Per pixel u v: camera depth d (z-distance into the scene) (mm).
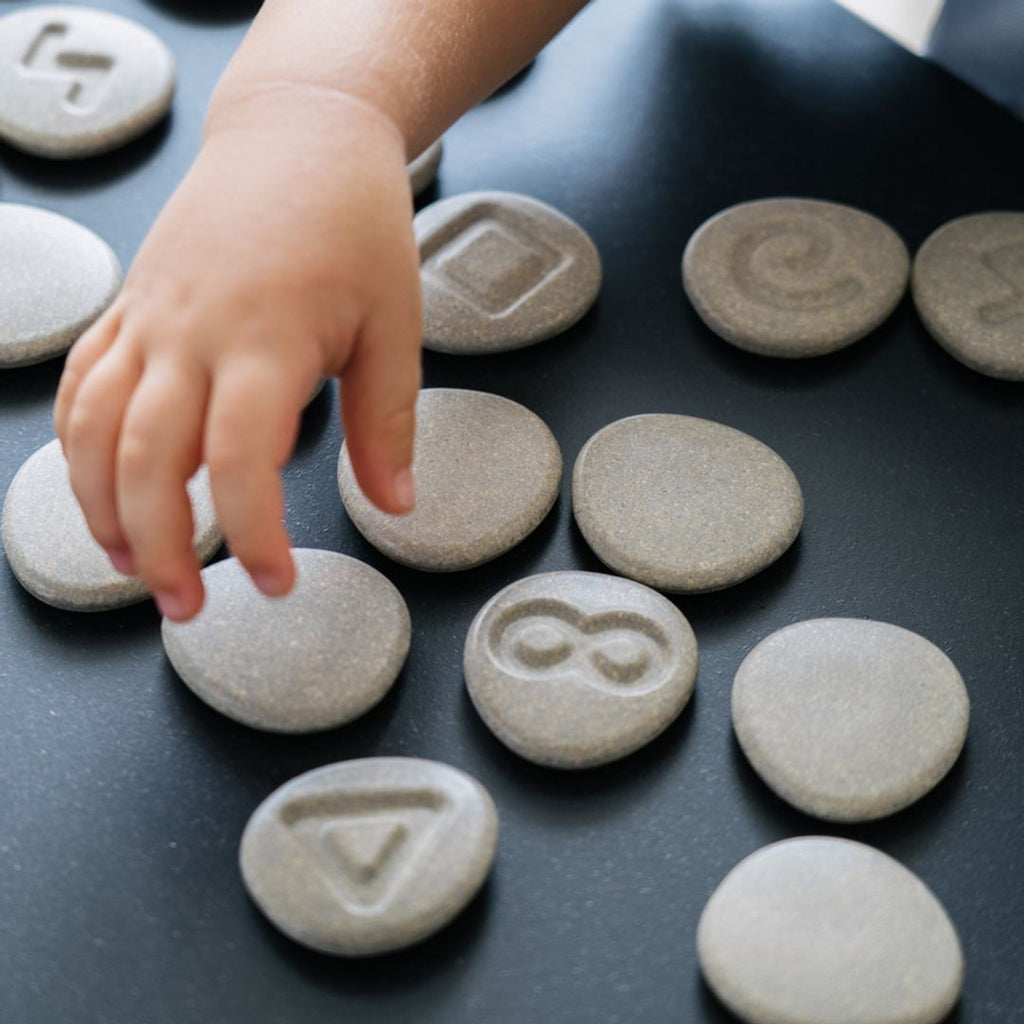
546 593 462
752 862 425
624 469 487
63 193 556
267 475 410
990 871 434
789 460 502
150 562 414
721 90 596
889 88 598
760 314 521
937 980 411
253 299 415
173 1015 413
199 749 448
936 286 530
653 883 430
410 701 455
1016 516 494
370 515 474
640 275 542
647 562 470
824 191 567
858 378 521
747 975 410
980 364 518
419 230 536
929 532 490
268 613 455
